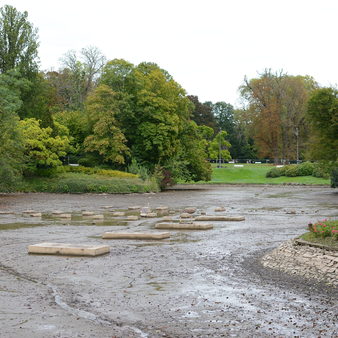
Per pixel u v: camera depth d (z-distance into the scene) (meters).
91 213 28.75
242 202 39.69
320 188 60.16
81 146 60.12
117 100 56.28
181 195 48.19
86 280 11.34
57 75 91.50
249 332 7.71
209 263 13.30
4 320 8.32
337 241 12.62
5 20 57.94
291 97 92.88
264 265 12.91
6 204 36.22
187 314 8.68
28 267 12.85
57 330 7.81
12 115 42.44
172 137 58.12
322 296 9.71
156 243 16.92
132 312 8.83
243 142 130.75
